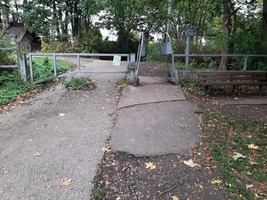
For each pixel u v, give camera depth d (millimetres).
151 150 3547
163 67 9984
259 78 6562
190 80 7258
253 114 5047
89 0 14914
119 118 4656
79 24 21422
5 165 3215
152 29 17375
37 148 3629
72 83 6629
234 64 9242
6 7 20188
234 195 2643
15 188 2766
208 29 15719
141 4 13852
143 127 4242
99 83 7000
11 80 6871
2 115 5020
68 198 2615
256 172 3055
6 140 3926
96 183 2861
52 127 4340
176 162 3262
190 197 2623
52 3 20641
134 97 5719
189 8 15531
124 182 2891
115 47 18969
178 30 17328
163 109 5012
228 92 6641
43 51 18406
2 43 7715
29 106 5477
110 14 16844
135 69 6660
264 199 2582
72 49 18422
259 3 10391
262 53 8141
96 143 3754
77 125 4398
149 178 2953
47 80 6977
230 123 4504
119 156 3426
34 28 20141
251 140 3889
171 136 3943
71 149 3584
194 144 3713
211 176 2965
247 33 9344
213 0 8742
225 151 3527
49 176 2975
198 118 4656
